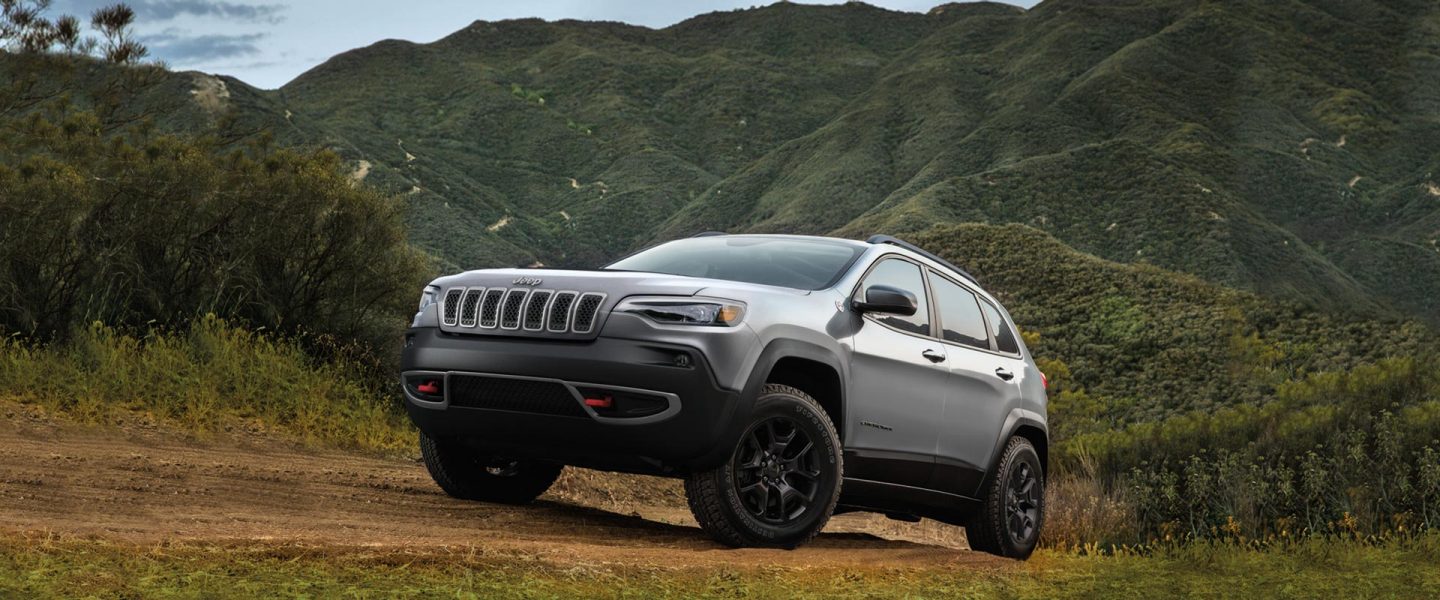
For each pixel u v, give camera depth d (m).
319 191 13.67
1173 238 182.38
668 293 5.38
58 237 11.53
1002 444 7.23
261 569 3.69
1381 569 7.02
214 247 13.09
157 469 6.65
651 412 5.21
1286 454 13.66
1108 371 96.62
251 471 7.06
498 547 4.59
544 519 6.36
